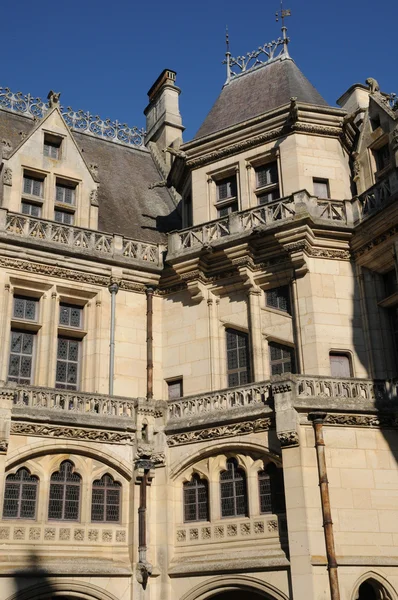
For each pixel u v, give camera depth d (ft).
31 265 81.82
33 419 67.82
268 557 63.77
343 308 79.66
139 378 84.28
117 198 101.40
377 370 76.64
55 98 94.48
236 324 83.76
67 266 83.71
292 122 88.17
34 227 82.89
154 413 74.02
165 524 69.46
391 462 65.77
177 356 85.56
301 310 79.15
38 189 89.20
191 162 94.84
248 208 86.84
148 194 107.45
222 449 70.03
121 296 86.79
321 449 64.03
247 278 82.84
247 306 83.61
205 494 70.54
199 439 71.15
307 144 88.17
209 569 65.51
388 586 61.26
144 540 68.44
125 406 73.92
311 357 76.69
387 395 68.44
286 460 64.49
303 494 62.64
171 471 71.51
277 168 88.79
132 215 99.71
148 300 87.71
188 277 85.81
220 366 83.10
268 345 81.71
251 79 104.06
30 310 82.74
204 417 71.20
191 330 85.56
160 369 86.02
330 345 77.56
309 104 87.71
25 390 69.10
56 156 91.86
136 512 69.82
